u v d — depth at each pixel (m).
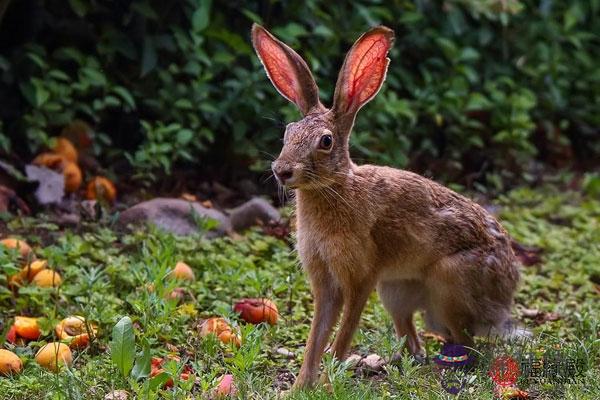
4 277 10.44
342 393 8.21
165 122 14.37
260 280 10.76
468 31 17.19
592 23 19.12
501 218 14.62
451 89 16.20
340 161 8.87
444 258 9.48
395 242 9.29
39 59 13.29
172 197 14.02
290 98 9.45
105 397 8.26
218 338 9.41
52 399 8.14
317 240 9.08
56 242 12.07
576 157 18.12
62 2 14.19
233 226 13.10
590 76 18.47
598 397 8.30
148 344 8.80
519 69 17.67
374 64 9.05
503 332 9.87
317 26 15.23
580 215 14.85
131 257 11.39
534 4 18.45
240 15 15.10
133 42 14.29
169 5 14.49
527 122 16.48
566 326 10.79
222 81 15.05
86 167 13.84
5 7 13.19
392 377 8.80
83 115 14.30
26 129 13.53
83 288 10.34
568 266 12.79
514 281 9.99
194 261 11.47
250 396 8.43
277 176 8.67
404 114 15.39
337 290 9.26
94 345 9.46
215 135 14.98
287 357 9.67
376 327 10.35
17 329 9.65
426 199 9.47
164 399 8.38
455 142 16.33
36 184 12.98
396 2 16.25
